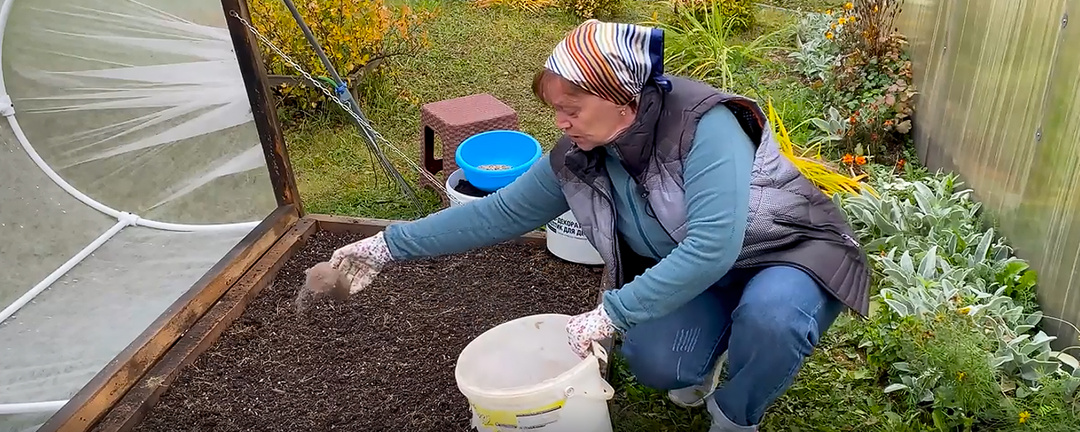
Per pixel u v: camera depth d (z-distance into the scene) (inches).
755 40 236.8
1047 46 121.7
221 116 125.3
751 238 79.8
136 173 125.7
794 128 174.6
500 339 88.9
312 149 172.4
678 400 100.2
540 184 86.0
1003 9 137.7
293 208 135.6
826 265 79.4
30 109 114.7
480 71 214.2
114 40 114.1
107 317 113.8
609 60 67.9
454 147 148.7
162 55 117.5
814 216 81.4
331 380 105.0
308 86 174.9
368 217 146.7
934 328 104.0
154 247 126.2
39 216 117.9
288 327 114.4
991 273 124.9
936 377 101.3
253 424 98.0
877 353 109.3
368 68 188.7
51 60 112.3
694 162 72.9
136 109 120.6
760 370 81.1
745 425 88.0
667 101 75.0
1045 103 121.1
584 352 76.2
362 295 121.0
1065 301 112.6
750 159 74.1
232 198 132.7
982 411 100.0
